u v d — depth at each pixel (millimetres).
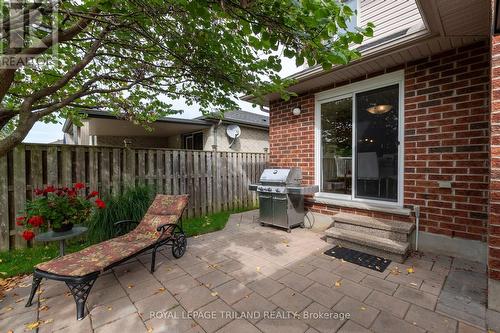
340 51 1802
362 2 5031
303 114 4812
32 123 2363
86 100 4148
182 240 3324
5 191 3564
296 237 4023
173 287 2449
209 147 9086
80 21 2201
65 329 1854
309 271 2760
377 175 3834
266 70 2971
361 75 3924
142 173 4910
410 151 3385
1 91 1945
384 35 4707
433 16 2361
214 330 1818
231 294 2305
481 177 2822
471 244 2918
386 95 3719
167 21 2436
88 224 3854
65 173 4031
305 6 1469
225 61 2920
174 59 3277
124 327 1866
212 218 5492
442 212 3119
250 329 1824
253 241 3828
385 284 2443
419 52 3107
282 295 2277
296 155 4965
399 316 1944
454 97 2998
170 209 3482
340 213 4094
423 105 3254
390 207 3588
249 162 6957
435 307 2051
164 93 3963
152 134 11188
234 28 2100
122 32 2920
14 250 3607
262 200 4746
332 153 4453
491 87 1936
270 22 1656
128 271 2826
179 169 5480
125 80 3418
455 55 2986
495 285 1981
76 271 2061
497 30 1867
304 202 4758
